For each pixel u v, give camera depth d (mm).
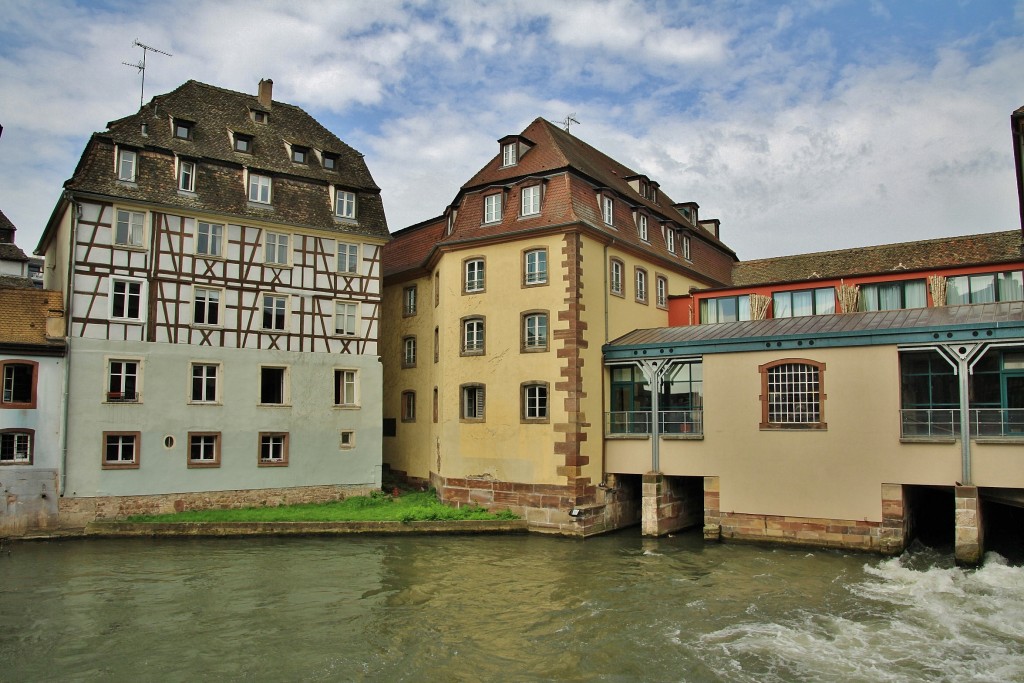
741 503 21344
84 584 16344
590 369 23594
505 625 13773
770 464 20938
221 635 13133
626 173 34625
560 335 23250
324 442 26641
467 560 19047
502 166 26719
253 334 25547
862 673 11438
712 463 21859
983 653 12211
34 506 21375
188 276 24453
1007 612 14375
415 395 30078
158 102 26578
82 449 22141
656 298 28656
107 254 23141
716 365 22031
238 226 25641
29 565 18031
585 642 12852
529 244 24188
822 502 20109
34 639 12859
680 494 23922
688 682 11133
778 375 21078
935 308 21328
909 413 19359
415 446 29859
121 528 21531
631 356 23672
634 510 25078
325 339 27078
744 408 21453
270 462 25422
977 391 19312
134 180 23891
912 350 19312
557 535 22453
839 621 13914
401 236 32906
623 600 15383
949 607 14695
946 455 18609
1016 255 27844
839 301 26297
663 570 17984
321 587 16312
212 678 11234
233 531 21734
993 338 18188
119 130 24656
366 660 11992
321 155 28672
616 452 23766
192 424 24016
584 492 22719
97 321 22797
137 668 11602
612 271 25609
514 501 23531
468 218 26109
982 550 18516
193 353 24266
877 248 32562
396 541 21469
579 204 24141
